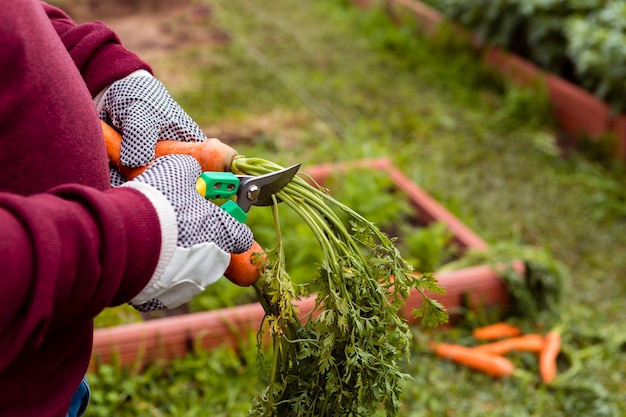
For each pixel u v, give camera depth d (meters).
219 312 3.27
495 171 4.96
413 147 5.13
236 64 6.20
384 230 4.12
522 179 4.89
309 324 1.63
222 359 3.21
